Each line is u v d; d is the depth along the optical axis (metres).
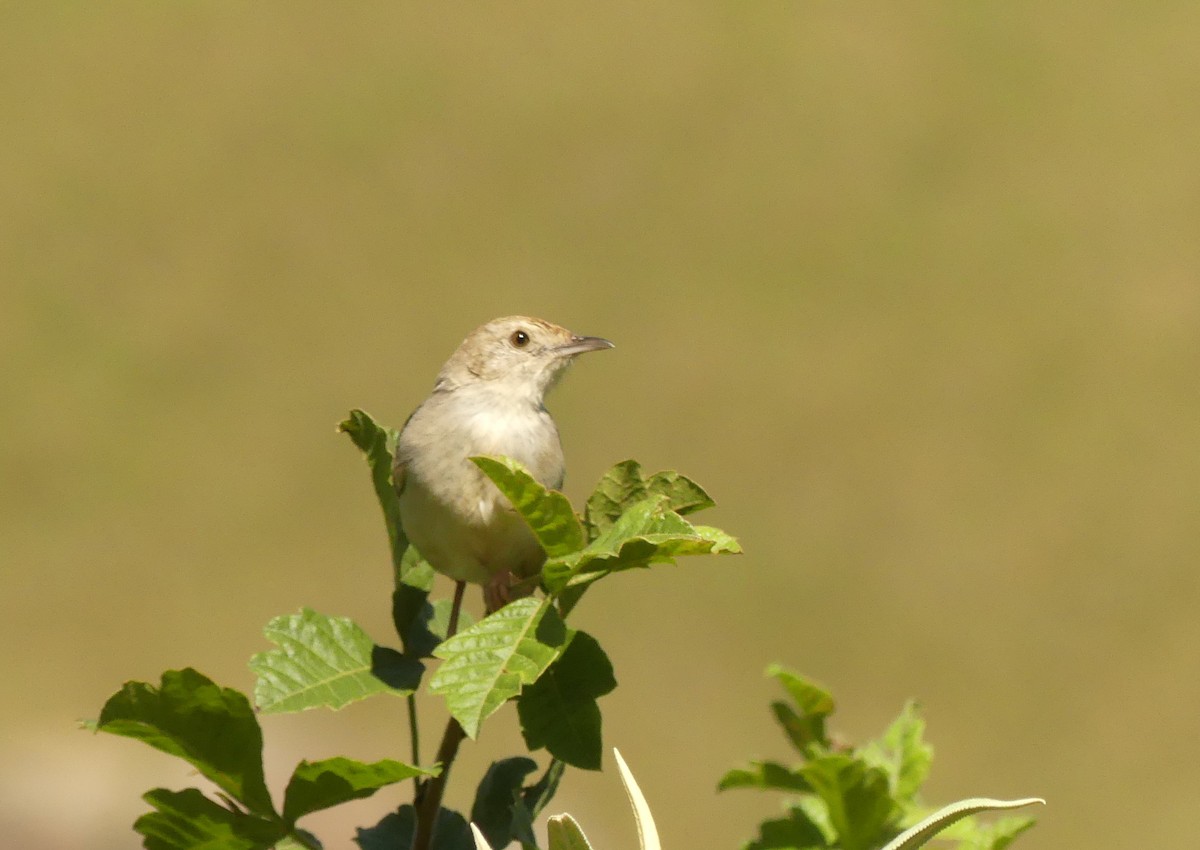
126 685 3.70
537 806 3.73
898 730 3.76
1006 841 3.74
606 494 3.72
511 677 3.70
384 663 3.72
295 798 3.71
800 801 3.76
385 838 3.73
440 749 3.72
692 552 3.71
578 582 3.71
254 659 3.71
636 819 3.38
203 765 3.71
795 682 3.75
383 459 3.74
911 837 3.42
